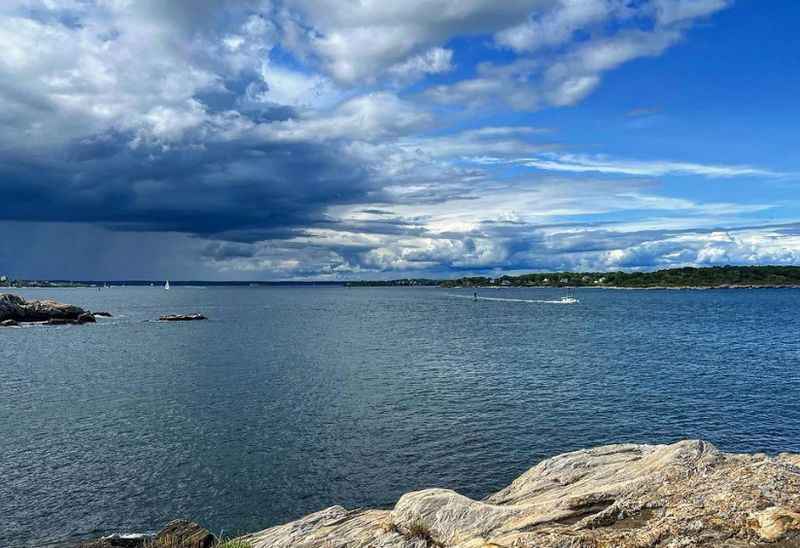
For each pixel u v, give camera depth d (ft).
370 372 194.08
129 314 515.09
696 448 42.63
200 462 102.12
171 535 59.36
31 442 112.98
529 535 30.32
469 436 116.47
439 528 38.96
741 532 26.89
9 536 74.79
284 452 107.55
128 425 125.90
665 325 371.76
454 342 284.00
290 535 47.26
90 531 76.43
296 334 330.75
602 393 155.84
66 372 195.52
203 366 208.74
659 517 31.19
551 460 55.57
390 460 102.94
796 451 107.04
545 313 515.91
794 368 195.52
